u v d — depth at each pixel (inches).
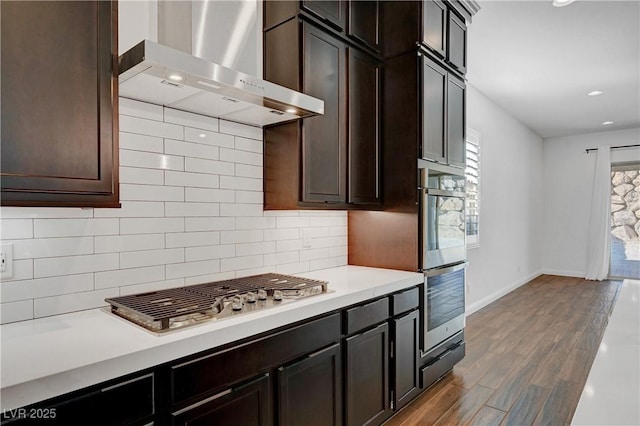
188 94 66.8
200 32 73.5
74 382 40.9
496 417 93.7
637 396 28.8
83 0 51.7
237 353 56.4
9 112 45.2
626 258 273.0
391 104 106.0
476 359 129.5
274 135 88.4
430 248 105.2
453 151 117.4
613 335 43.1
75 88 50.7
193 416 51.1
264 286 76.7
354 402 79.0
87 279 63.9
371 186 103.1
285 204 86.0
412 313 97.3
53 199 48.7
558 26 127.0
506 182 229.5
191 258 78.0
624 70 164.7
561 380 113.5
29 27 46.8
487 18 122.3
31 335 51.4
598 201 276.4
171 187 74.9
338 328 75.0
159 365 48.2
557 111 226.4
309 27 83.8
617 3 112.9
